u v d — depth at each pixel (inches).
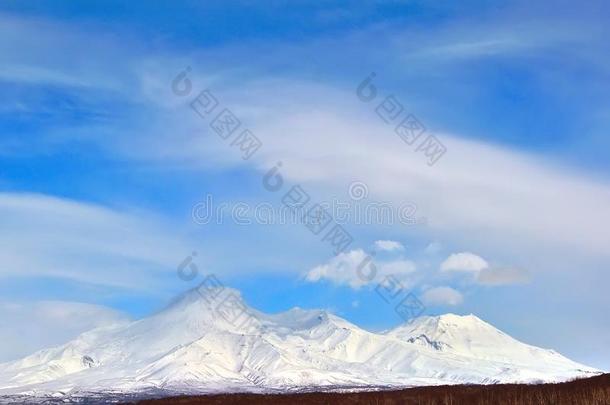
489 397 4933.6
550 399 4490.7
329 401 5733.3
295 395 6373.0
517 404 4544.8
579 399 4338.1
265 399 6156.5
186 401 6314.0
